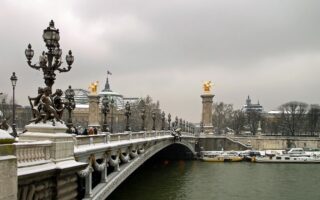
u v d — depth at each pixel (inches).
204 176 3467.0
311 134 7534.5
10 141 595.5
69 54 1024.9
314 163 4810.5
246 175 3619.6
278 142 6117.1
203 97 6008.9
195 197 2500.0
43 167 813.9
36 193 786.2
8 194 578.2
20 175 696.4
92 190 1376.7
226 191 2775.6
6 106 3378.4
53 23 964.6
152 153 2709.2
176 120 4630.9
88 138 1323.8
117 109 5561.0
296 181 3294.8
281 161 4820.4
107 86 7160.4
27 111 3405.5
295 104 7815.0
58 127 936.3
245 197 2588.6
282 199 2546.8
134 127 5305.1
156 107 6082.7
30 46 980.6
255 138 6067.9
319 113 7741.1
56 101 990.4
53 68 965.2
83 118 6077.8
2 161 565.3
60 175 874.1
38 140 900.0
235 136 6122.1
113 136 1684.3
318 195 2696.9
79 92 7431.1
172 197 2437.3
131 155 2018.9
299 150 5413.4
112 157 1734.7
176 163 4638.3
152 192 2527.1
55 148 886.4
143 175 3358.8
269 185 3070.9
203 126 5984.3
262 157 4963.1
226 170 3971.5
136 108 5767.7
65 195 914.7
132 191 2513.5
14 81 1493.6
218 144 5753.0
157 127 5718.5
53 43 951.6
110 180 1560.0
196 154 5246.1
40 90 964.0
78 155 1122.7
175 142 3890.3
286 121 7795.3
